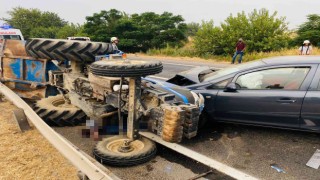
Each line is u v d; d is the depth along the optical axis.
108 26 38.84
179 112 3.63
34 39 5.54
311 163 3.91
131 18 39.72
